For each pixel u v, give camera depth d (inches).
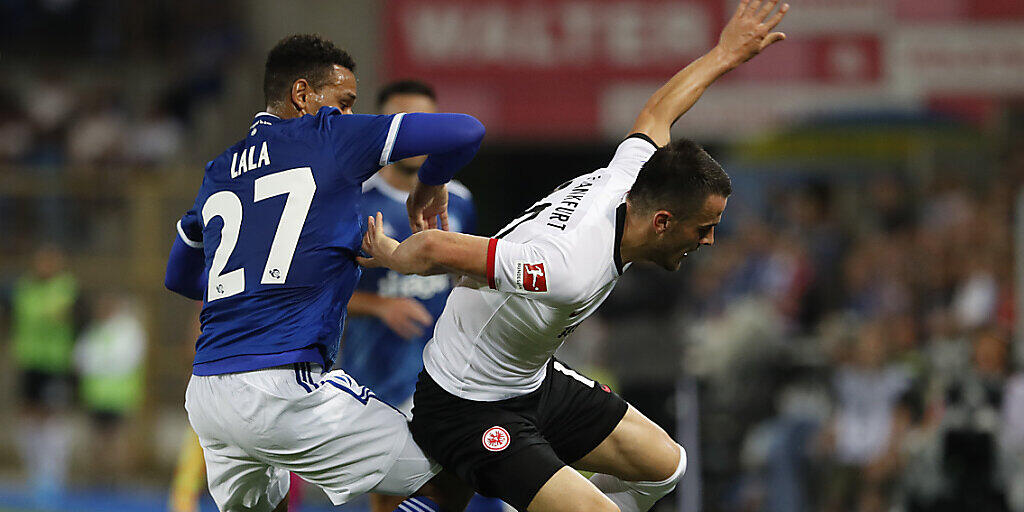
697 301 1595.7
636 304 1267.2
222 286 555.2
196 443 982.4
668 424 1062.4
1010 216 1443.2
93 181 2004.2
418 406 589.3
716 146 1980.8
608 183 560.1
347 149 554.9
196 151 2241.6
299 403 542.3
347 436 557.0
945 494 1113.4
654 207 530.6
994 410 1110.4
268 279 546.9
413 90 788.0
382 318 749.9
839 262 1590.8
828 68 1721.2
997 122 1707.7
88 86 2405.3
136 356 1807.3
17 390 2007.9
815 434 1204.5
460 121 556.7
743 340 1205.7
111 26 2434.8
